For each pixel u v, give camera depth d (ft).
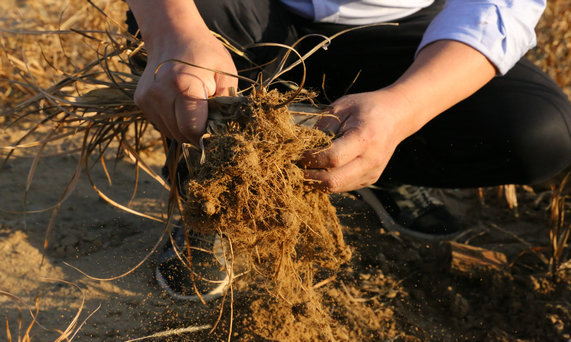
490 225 7.53
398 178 6.70
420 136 6.09
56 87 5.62
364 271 6.55
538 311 5.98
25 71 9.66
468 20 4.97
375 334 5.68
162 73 4.11
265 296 5.87
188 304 5.82
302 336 5.46
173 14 4.44
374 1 6.28
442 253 6.62
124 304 5.77
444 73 4.70
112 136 5.66
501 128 5.74
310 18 6.39
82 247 6.53
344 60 6.47
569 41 12.03
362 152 4.13
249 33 5.93
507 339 5.68
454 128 5.93
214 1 5.70
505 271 6.39
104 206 7.32
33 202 7.26
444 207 7.42
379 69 6.39
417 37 6.28
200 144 3.95
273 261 4.64
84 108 5.59
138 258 6.43
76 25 11.36
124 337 5.37
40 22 11.43
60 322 5.46
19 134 8.80
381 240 7.09
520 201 8.02
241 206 3.96
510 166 5.98
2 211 6.99
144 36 4.58
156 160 8.59
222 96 4.08
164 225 7.04
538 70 6.41
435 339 5.69
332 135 4.17
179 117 4.03
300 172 4.14
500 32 4.93
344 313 5.88
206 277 5.85
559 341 5.63
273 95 4.16
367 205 7.78
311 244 4.68
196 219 4.03
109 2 11.41
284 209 4.05
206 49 4.22
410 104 4.43
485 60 4.91
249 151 3.86
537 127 5.75
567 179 6.66
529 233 7.32
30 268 6.13
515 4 5.10
